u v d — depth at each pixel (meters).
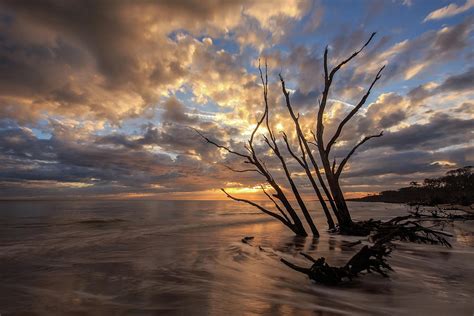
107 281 6.66
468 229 19.20
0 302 5.20
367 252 7.00
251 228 20.09
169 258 9.38
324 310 4.80
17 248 11.23
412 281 6.72
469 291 5.91
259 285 6.38
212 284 6.43
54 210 41.19
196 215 33.78
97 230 17.75
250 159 17.25
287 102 19.38
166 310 4.81
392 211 45.16
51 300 5.34
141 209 47.41
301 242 13.36
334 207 17.97
